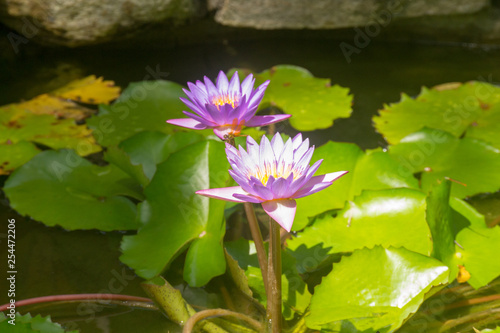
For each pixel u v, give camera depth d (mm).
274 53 1843
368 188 1271
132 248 1209
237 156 1067
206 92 1143
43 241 1271
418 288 1112
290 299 1156
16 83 1601
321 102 1520
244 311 1174
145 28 1728
